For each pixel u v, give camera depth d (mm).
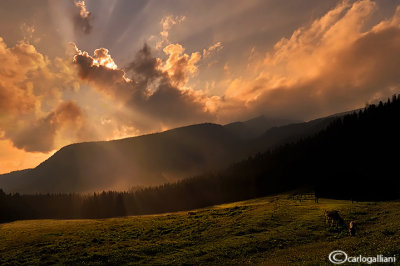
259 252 27984
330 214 35469
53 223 82875
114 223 62094
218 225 44312
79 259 30609
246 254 27719
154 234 43000
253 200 104875
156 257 29859
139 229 48469
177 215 67688
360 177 91812
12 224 94188
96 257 30859
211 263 25938
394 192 72312
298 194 87938
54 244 41406
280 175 154125
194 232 41312
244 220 45438
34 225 79625
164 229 46656
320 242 28672
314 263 19594
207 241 34906
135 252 31984
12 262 32562
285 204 61000
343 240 27094
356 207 45969
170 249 32594
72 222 81562
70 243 41062
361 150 124438
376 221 33781
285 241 30656
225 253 28375
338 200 66000
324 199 69000
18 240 49188
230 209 66875
